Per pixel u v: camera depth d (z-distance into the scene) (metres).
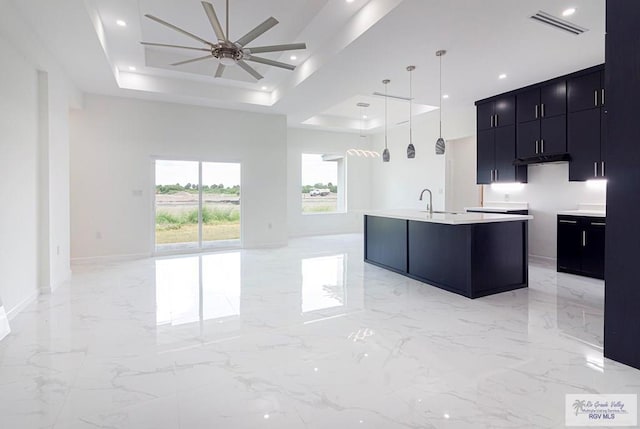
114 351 2.66
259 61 3.79
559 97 5.28
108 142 6.24
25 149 3.81
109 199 6.27
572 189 5.59
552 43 4.07
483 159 6.56
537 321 3.25
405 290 4.34
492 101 6.35
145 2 3.94
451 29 3.72
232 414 1.90
